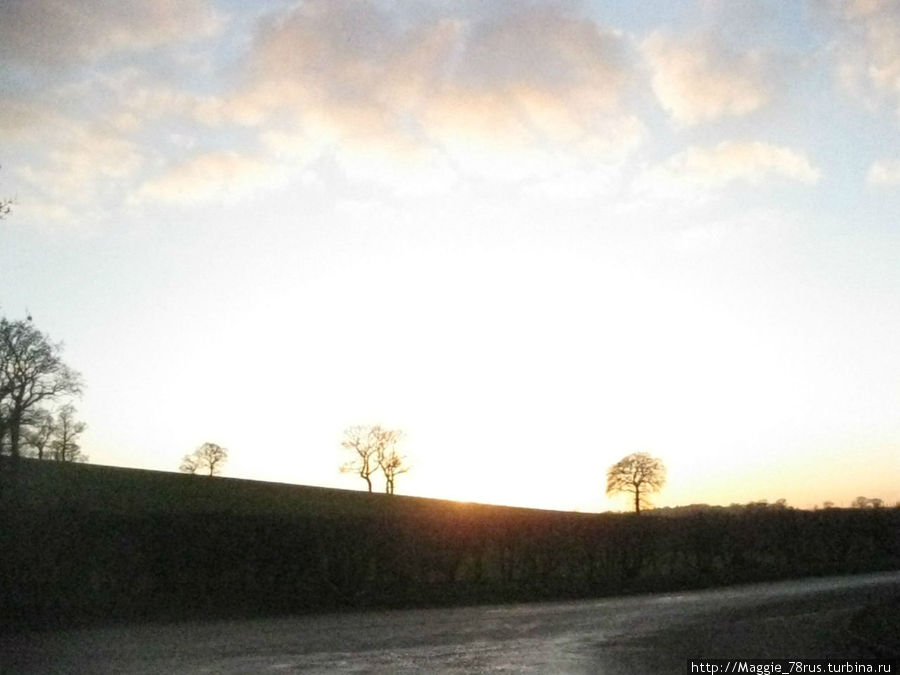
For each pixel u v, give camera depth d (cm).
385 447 7506
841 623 2025
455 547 3469
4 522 2417
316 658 1591
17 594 2359
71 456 5503
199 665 1505
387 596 3006
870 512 5450
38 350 4469
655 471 7069
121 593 2592
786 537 4972
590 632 1995
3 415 4222
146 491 4447
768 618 2230
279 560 2884
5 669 1473
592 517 4128
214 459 7050
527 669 1454
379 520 3216
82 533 2536
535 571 3816
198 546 2742
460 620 2339
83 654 1658
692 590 3619
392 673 1417
